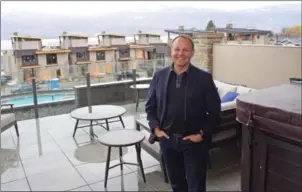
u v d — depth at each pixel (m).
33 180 2.93
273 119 1.50
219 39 5.46
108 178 2.95
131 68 6.19
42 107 5.34
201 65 5.54
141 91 6.03
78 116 4.11
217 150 3.42
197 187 2.07
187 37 1.94
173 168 2.18
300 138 1.39
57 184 2.84
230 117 3.08
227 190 2.71
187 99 1.92
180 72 1.95
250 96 1.73
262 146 1.63
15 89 5.13
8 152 3.64
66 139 4.08
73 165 3.27
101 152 3.61
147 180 2.89
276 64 4.25
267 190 1.66
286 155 1.53
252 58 4.62
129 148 3.70
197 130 2.00
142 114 5.13
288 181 1.54
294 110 1.42
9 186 2.81
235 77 5.00
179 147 2.01
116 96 6.09
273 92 1.79
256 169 1.70
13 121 4.14
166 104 1.98
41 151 3.67
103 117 4.05
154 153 2.94
